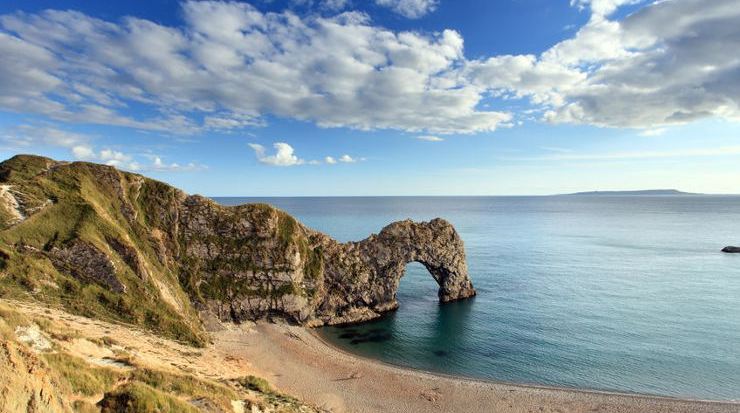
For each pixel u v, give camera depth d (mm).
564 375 60406
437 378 59844
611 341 71750
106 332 47469
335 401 52375
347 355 68438
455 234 102875
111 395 24469
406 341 75188
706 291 103875
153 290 65812
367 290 92938
